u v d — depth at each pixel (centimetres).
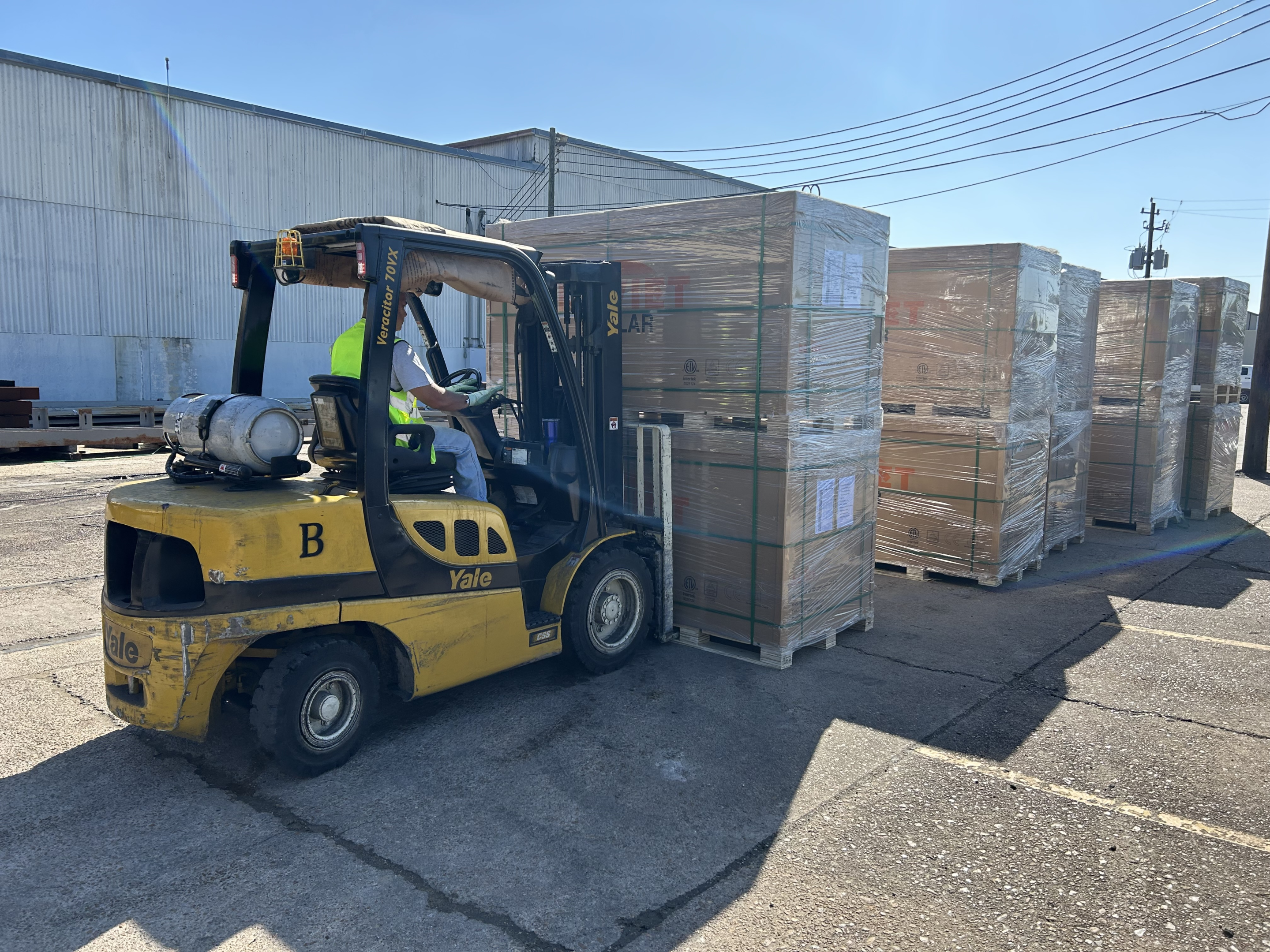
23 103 1919
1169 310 859
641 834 321
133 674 338
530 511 485
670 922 270
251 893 283
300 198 2372
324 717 360
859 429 536
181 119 2150
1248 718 432
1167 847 316
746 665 501
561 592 450
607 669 482
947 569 686
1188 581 701
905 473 701
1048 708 444
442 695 450
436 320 2595
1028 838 321
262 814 332
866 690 465
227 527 322
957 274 657
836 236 493
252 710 346
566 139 2627
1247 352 4519
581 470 464
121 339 2109
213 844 311
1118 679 485
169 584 350
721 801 346
